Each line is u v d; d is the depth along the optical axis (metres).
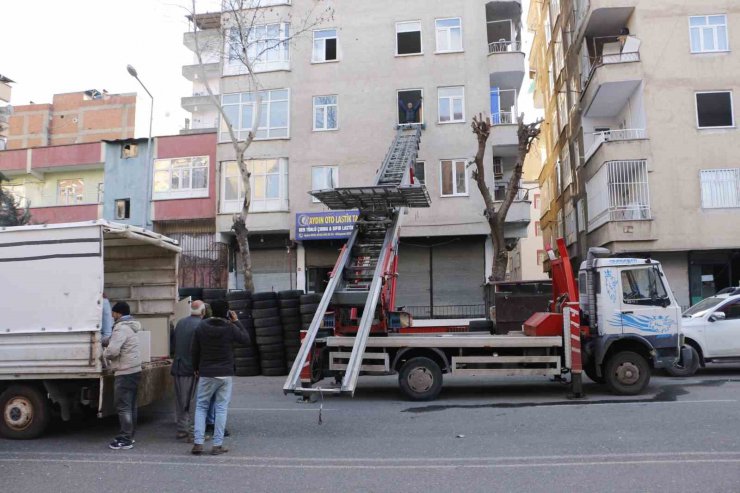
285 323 14.67
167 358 9.16
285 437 7.40
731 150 19.88
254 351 14.69
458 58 23.33
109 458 6.45
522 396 10.22
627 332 9.91
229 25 22.59
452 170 22.72
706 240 19.56
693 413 8.21
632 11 21.44
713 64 20.38
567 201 28.64
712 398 9.40
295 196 23.31
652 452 6.23
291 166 23.50
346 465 6.01
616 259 10.16
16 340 7.42
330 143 23.47
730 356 12.34
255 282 23.92
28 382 7.61
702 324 12.47
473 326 12.98
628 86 21.06
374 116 23.41
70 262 7.44
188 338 7.49
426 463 6.04
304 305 14.55
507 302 13.05
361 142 23.30
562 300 10.52
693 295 20.12
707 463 5.75
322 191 10.94
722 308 12.59
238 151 18.48
